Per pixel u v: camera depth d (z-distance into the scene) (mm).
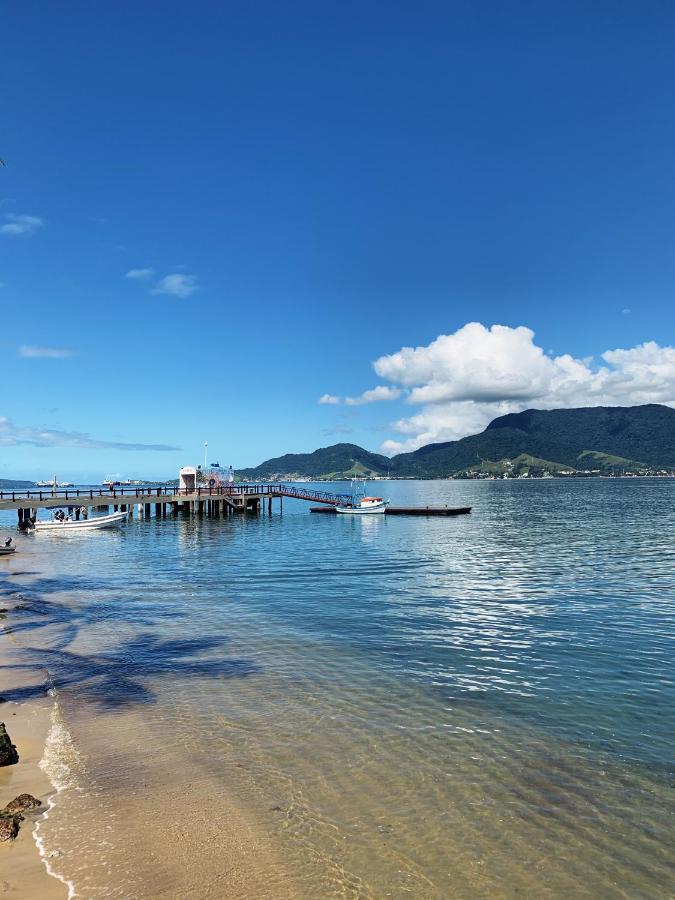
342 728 12859
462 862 8461
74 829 9109
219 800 9977
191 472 80125
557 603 25125
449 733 12586
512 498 145250
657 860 8547
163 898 7617
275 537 54594
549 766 11172
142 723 13203
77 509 67188
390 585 29594
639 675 16141
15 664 17594
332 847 8750
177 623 22281
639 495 145125
